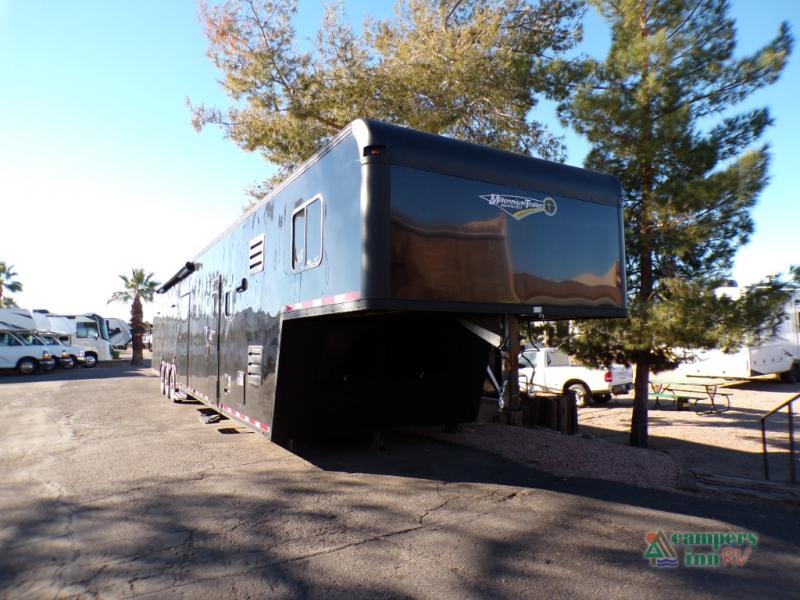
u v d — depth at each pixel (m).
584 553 4.07
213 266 9.12
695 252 8.84
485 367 7.43
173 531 4.52
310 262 5.52
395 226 4.70
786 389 17.11
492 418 9.45
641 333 8.18
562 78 9.50
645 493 5.52
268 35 12.93
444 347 6.93
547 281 5.57
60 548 4.18
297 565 3.88
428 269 4.83
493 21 12.59
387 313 5.23
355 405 6.71
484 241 5.18
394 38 14.12
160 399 13.41
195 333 10.23
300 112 12.87
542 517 4.82
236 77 13.48
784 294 7.79
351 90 12.72
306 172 5.76
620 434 10.27
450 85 12.77
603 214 6.10
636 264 9.34
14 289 50.66
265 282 6.69
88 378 20.59
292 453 7.18
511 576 3.71
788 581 3.66
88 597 3.44
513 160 5.53
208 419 9.48
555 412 8.98
